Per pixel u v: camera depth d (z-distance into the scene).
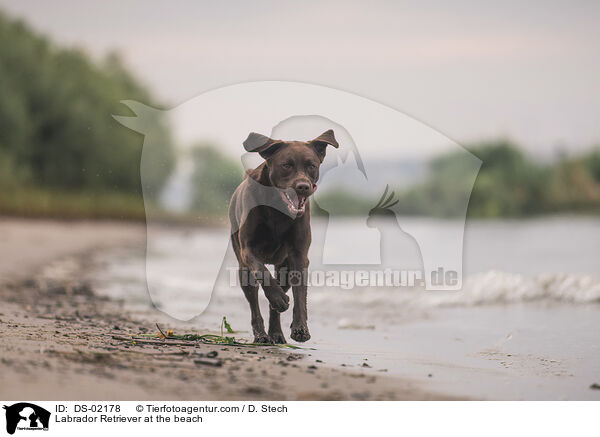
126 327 11.93
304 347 10.77
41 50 94.56
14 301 14.96
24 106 85.06
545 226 60.66
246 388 7.46
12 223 50.28
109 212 76.19
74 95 93.06
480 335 12.28
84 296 17.20
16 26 93.88
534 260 31.17
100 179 90.50
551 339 11.68
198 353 9.14
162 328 12.28
